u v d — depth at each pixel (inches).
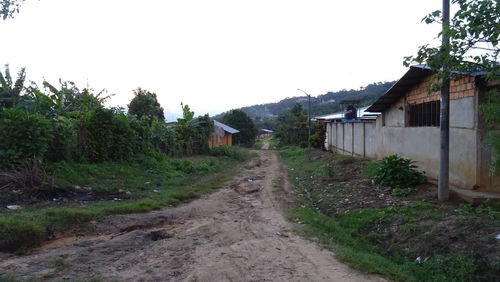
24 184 337.4
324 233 275.3
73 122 494.0
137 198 375.6
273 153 1330.0
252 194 445.7
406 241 245.6
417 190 361.1
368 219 294.2
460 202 301.9
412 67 403.2
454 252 213.5
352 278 189.6
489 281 188.1
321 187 476.7
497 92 236.8
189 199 400.2
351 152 859.4
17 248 226.1
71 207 308.7
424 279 200.7
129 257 218.2
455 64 235.3
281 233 271.7
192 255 222.5
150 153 634.2
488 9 204.4
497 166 246.1
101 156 515.5
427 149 422.9
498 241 207.9
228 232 276.8
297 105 2217.0
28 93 526.9
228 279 186.9
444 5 291.7
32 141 382.9
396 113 542.9
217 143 1310.3
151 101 1378.0
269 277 189.6
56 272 189.9
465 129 336.5
